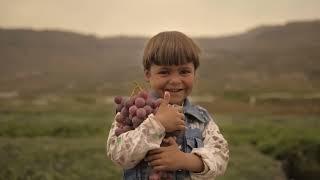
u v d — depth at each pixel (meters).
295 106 42.44
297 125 27.55
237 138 22.08
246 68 62.75
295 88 54.22
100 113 32.50
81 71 60.69
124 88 51.25
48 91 51.28
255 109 41.78
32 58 61.72
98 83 55.19
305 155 18.72
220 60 65.25
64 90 52.31
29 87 52.06
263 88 53.75
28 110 32.59
